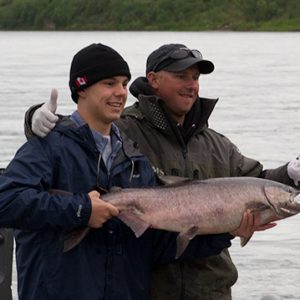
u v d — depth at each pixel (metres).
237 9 122.81
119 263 4.60
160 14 124.31
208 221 4.64
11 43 94.75
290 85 40.12
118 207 4.52
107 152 4.67
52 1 136.50
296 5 122.38
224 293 5.28
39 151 4.50
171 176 4.93
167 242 4.81
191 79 5.28
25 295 4.57
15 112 27.20
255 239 10.80
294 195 4.71
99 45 4.66
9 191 4.39
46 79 41.94
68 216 4.36
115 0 128.88
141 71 45.16
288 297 8.84
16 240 4.65
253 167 5.50
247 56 67.62
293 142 20.72
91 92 4.62
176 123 5.25
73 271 4.49
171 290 5.11
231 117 26.36
